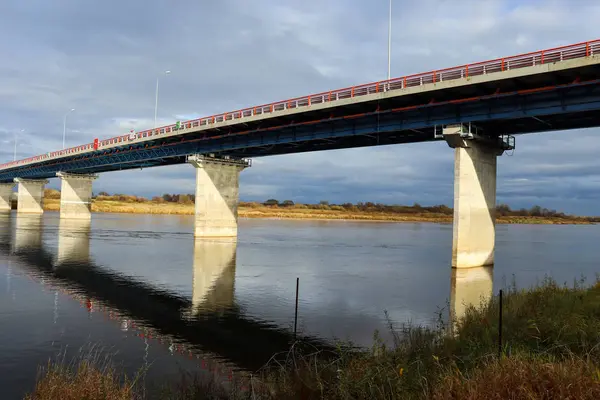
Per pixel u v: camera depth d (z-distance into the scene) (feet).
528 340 32.50
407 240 231.50
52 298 72.28
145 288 84.48
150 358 45.06
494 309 44.14
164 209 560.61
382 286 93.15
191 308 69.15
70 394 28.76
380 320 63.31
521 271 118.73
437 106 121.60
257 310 68.74
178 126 201.98
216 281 94.48
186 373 40.24
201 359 45.11
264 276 102.83
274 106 156.66
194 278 97.45
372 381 25.27
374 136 156.66
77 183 341.82
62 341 49.90
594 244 229.86
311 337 53.93
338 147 182.09
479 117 115.34
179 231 241.35
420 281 100.58
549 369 21.50
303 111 143.84
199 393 30.50
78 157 299.38
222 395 30.19
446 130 119.75
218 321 61.36
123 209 523.70
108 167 309.22
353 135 146.61
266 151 203.62
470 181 123.85
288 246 179.42
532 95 106.93
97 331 54.54
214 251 151.64
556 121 123.03
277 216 549.13
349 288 89.97
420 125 127.13
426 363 29.78
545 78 100.89
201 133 194.39
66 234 195.83
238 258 135.13
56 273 96.58
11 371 40.09
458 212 120.88
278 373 34.86
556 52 96.53
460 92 114.93
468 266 123.13
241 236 224.53
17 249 134.92
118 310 66.13
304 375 29.17
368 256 152.66
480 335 35.73
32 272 96.17
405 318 64.69
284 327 58.70
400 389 23.89
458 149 122.42
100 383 30.27
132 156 252.42
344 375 26.53
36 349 46.68
